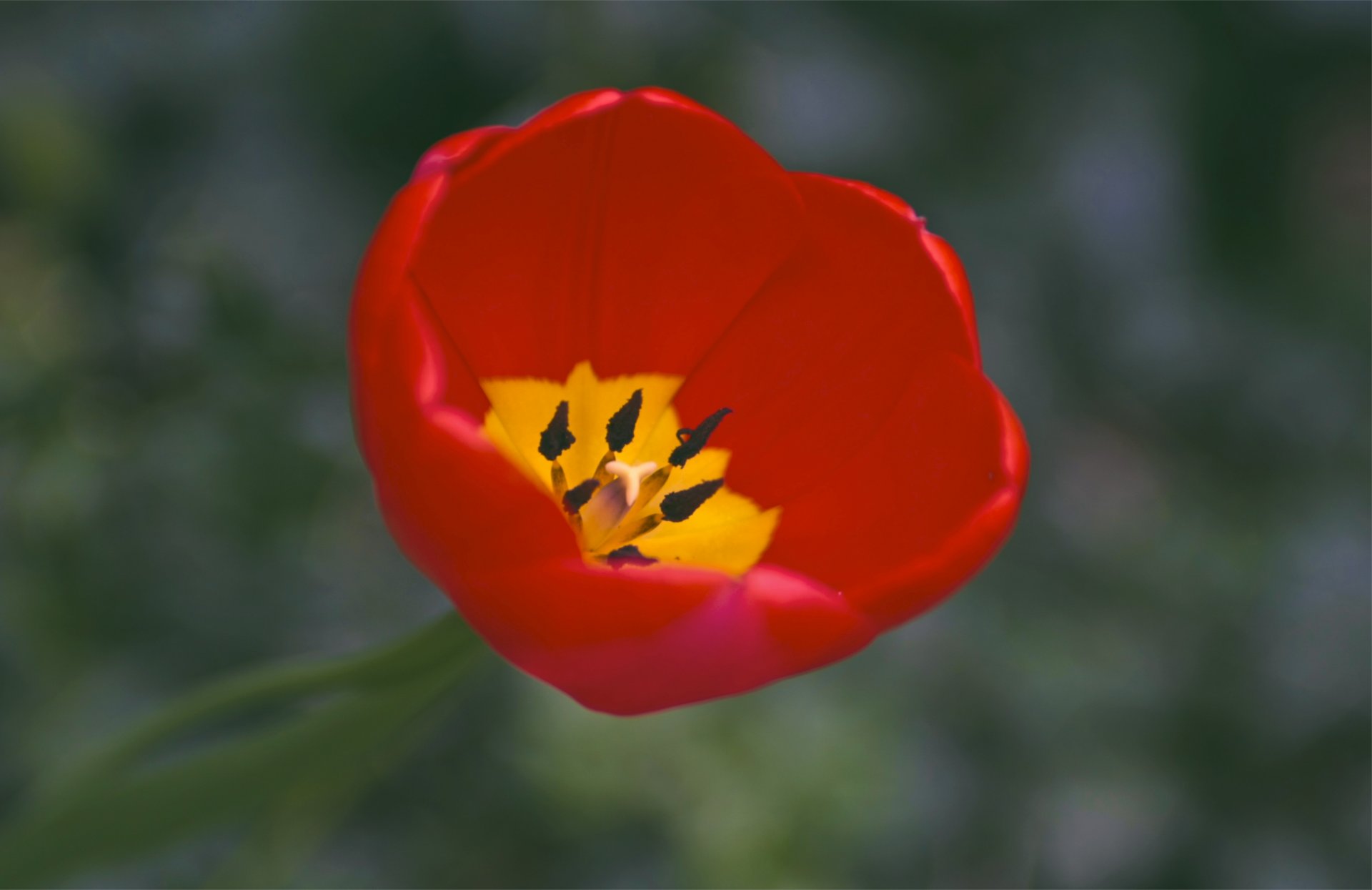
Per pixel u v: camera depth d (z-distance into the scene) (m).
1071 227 0.98
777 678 0.66
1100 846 0.94
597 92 0.68
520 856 0.87
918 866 0.91
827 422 0.71
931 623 0.92
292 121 0.91
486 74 0.90
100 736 0.84
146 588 0.86
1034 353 0.98
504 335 0.70
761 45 0.92
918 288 0.70
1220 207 1.11
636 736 0.83
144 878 0.84
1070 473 1.02
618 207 0.70
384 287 0.66
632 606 0.65
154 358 0.87
